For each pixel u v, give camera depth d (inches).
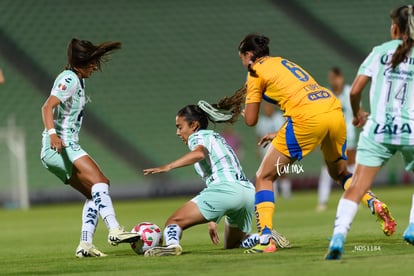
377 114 939.3
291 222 1867.6
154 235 1157.7
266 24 4109.3
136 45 3946.9
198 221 1128.8
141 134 3575.3
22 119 3558.1
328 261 920.9
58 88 1117.1
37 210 2896.2
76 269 975.6
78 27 3959.2
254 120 1135.6
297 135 1093.8
